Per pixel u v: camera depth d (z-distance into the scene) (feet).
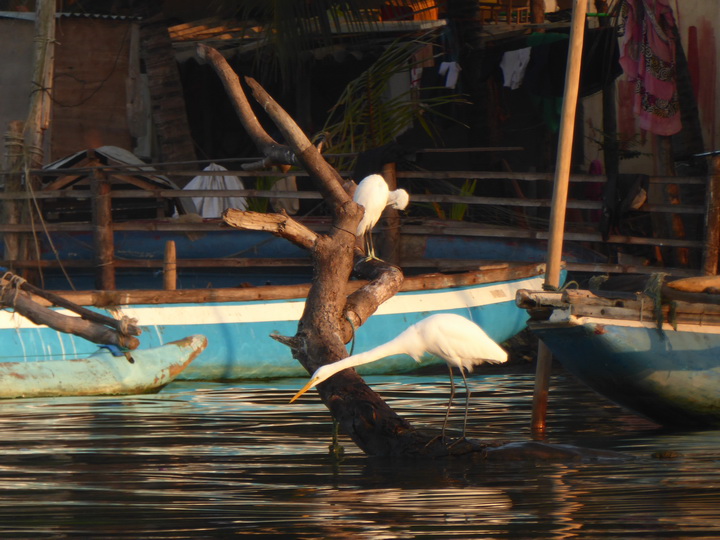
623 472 69.36
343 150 183.01
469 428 91.56
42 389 118.73
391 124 183.93
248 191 160.45
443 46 198.49
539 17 213.25
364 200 91.25
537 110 220.23
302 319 79.30
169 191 160.76
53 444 83.51
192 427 93.56
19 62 191.52
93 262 160.15
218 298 138.82
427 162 227.61
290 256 169.78
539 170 219.82
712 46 209.87
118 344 116.37
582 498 60.70
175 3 230.89
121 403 113.60
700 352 91.91
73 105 193.98
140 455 78.02
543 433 89.40
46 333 131.13
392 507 58.75
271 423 96.07
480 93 202.49
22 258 164.04
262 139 87.66
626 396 95.09
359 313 81.25
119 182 166.40
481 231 158.92
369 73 183.01
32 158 165.27
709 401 93.20
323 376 70.18
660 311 90.68
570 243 164.14
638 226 192.44
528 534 52.03
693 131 188.55
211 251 170.91
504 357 71.10
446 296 147.13
